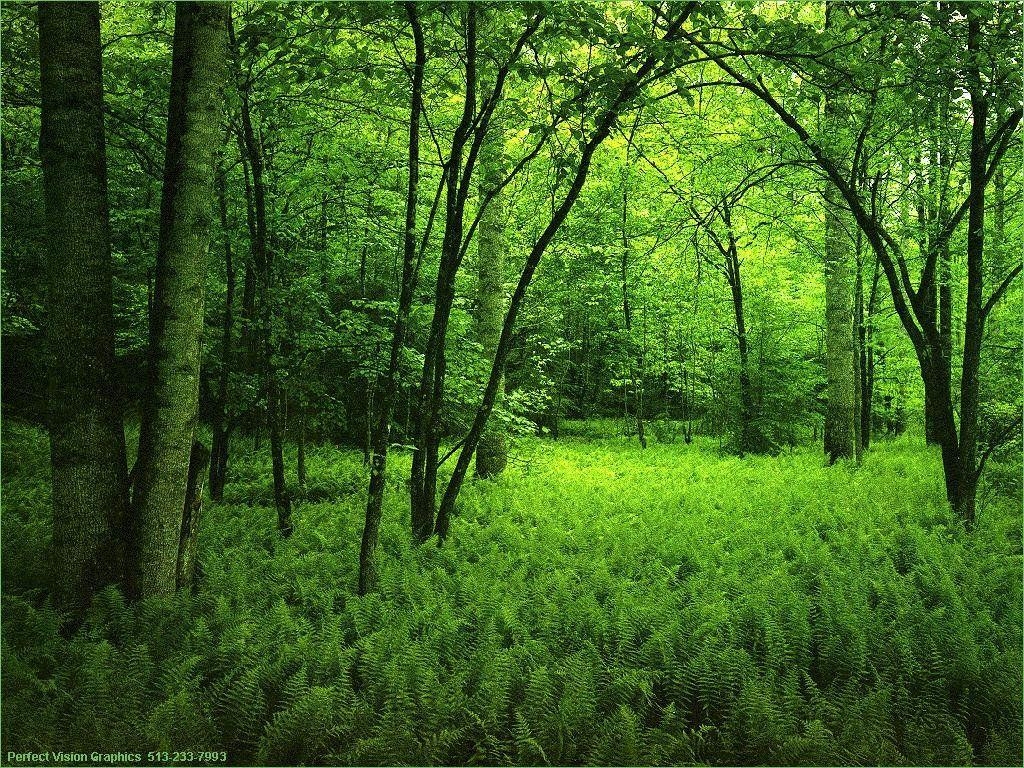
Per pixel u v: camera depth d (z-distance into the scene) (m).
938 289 12.50
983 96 7.66
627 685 4.38
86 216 5.23
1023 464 11.12
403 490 10.99
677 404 29.25
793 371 17.34
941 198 10.58
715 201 11.51
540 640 5.12
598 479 12.62
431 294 11.21
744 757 4.04
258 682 4.34
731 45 7.04
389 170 9.60
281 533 8.21
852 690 4.46
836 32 7.27
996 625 5.42
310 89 6.99
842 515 9.08
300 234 9.81
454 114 9.75
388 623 5.47
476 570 6.92
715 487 11.77
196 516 5.95
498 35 6.67
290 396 10.83
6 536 6.90
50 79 5.10
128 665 4.49
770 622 5.15
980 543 7.59
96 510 5.29
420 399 7.80
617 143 12.12
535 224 15.85
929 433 15.88
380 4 5.75
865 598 5.87
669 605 5.80
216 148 5.27
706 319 20.59
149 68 7.02
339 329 10.18
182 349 5.31
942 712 4.29
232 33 6.77
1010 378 11.88
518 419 12.22
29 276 12.45
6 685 4.13
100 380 5.35
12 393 14.55
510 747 3.98
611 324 23.62
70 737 3.72
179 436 5.38
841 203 12.80
